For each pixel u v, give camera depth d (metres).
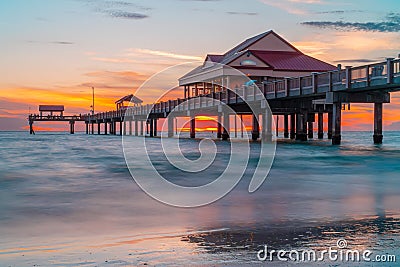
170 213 8.36
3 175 14.77
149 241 6.35
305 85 30.73
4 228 7.25
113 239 6.51
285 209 8.70
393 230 6.87
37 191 11.20
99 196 10.35
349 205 9.11
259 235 6.59
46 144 42.09
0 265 5.34
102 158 22.72
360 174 14.91
